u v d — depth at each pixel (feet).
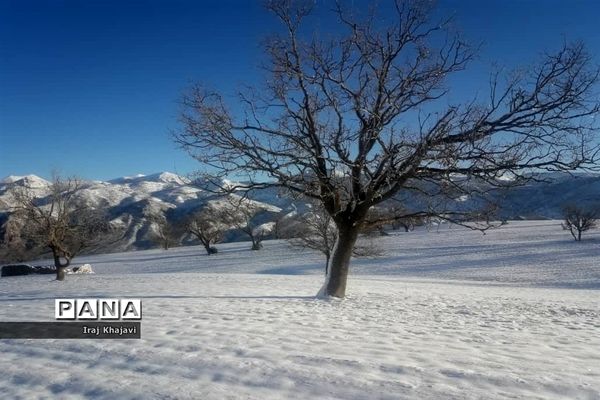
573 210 216.33
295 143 46.60
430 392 17.07
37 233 108.17
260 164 45.88
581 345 26.99
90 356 22.15
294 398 16.69
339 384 17.85
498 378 18.48
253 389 17.49
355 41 45.27
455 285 104.01
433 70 44.09
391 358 21.47
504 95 41.60
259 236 246.68
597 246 183.32
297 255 206.39
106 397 17.19
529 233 235.61
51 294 54.60
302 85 45.47
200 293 53.62
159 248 299.17
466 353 23.27
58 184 108.99
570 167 40.70
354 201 48.37
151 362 20.83
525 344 26.86
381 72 45.16
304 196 50.57
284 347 23.48
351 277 134.72
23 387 18.52
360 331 29.68
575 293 84.17
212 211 122.01
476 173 42.70
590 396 16.84
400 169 45.34
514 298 62.80
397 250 203.82
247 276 102.53
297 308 41.78
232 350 22.65
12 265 135.33
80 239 111.86
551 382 18.08
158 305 40.88
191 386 17.87
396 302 50.62
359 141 46.32
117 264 209.67
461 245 206.49
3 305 42.80
